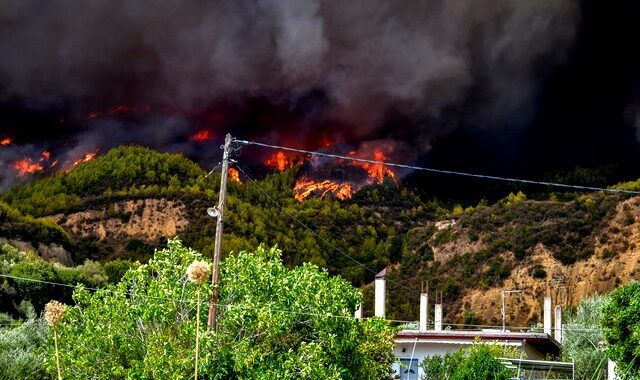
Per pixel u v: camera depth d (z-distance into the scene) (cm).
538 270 15600
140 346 3072
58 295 7362
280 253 3288
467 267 16075
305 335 3152
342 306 3133
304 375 2878
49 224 14800
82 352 3031
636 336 3219
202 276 1497
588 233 16075
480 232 16688
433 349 4806
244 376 2914
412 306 14438
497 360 3672
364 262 17488
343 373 3122
